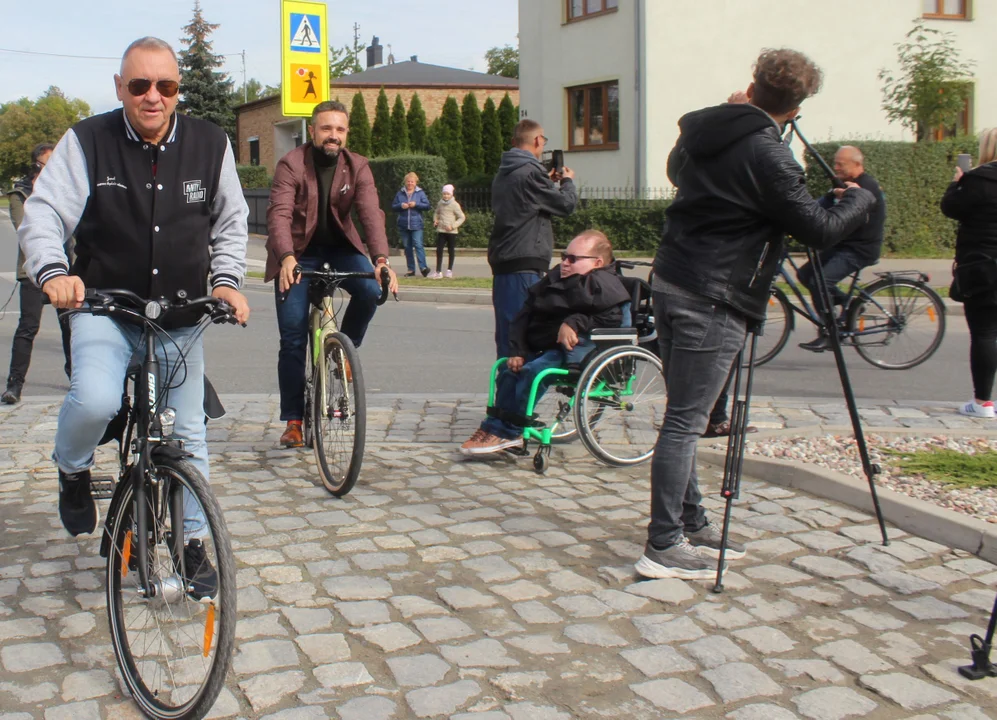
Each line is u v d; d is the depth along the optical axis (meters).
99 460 5.69
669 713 3.11
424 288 16.50
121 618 3.27
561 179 6.42
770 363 9.72
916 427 6.72
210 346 10.64
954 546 4.47
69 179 3.46
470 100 35.59
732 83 23.28
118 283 3.57
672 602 3.90
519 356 5.88
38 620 3.75
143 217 3.52
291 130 41.59
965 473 5.20
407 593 3.98
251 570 4.20
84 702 3.20
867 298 9.30
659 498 4.10
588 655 3.47
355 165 5.84
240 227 3.71
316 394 5.45
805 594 3.99
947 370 9.34
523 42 26.86
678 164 4.12
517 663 3.41
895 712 3.12
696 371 3.99
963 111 24.72
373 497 5.23
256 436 6.55
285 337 5.93
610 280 5.86
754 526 4.76
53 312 13.52
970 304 6.89
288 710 3.10
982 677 3.31
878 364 9.43
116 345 3.51
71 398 3.39
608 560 4.35
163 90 3.41
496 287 6.36
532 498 5.24
